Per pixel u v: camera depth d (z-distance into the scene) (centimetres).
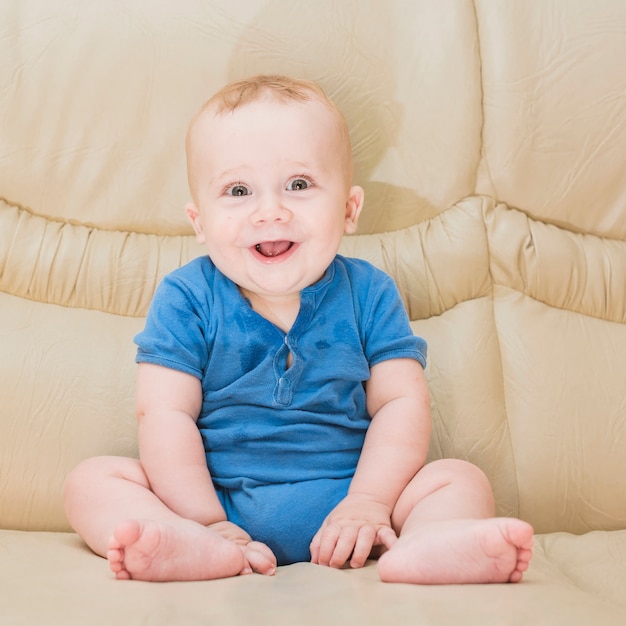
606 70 141
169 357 119
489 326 140
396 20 142
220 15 139
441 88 141
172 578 91
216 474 118
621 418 136
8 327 134
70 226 140
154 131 140
